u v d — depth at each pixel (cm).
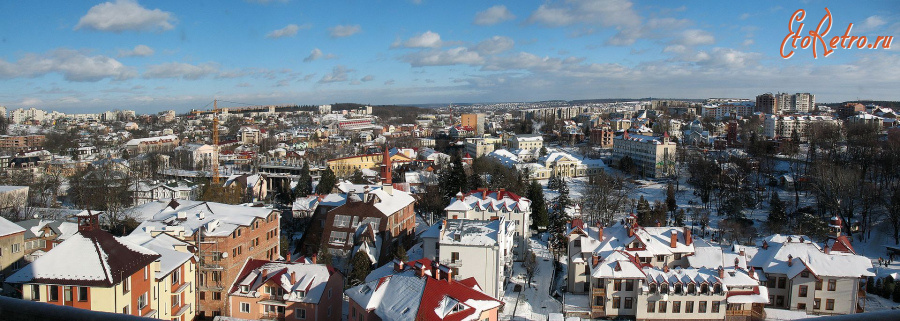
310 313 7638
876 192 15262
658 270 8606
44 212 13675
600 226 10156
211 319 8094
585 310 8694
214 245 8031
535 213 14538
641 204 15400
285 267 8200
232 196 16100
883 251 12469
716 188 18812
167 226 8206
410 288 6900
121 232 9700
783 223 14325
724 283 8238
